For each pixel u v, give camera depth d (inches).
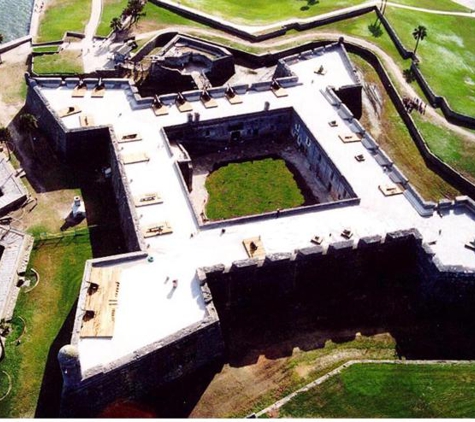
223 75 3875.5
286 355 2224.4
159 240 2377.0
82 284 2134.6
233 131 3238.2
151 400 2058.3
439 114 3526.1
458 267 2315.5
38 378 2091.5
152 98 3184.1
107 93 3253.0
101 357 1934.1
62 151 3036.4
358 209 2600.9
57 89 3262.8
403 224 2539.4
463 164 3159.5
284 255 2281.0
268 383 2129.7
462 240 2485.2
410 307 2445.9
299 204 2918.3
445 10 4955.7
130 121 3058.6
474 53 4333.2
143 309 2096.5
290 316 2372.0
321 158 2982.3
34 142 3161.9
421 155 3262.8
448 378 2085.4
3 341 2190.0
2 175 2928.2
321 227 2501.2
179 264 2279.8
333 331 2325.3
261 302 2397.9
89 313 2057.1
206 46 3964.1
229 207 2876.5
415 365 2122.3
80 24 4247.0
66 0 4660.4
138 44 4023.1
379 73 3934.5
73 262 2519.7
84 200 2837.1
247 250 2352.4
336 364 2201.0
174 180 2699.3
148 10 4507.9
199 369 2156.7
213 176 3078.2
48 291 2390.5
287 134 3388.3
